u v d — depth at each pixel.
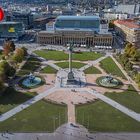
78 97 189.50
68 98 187.50
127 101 184.25
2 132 141.88
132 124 152.62
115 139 136.88
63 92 198.50
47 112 166.12
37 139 135.62
